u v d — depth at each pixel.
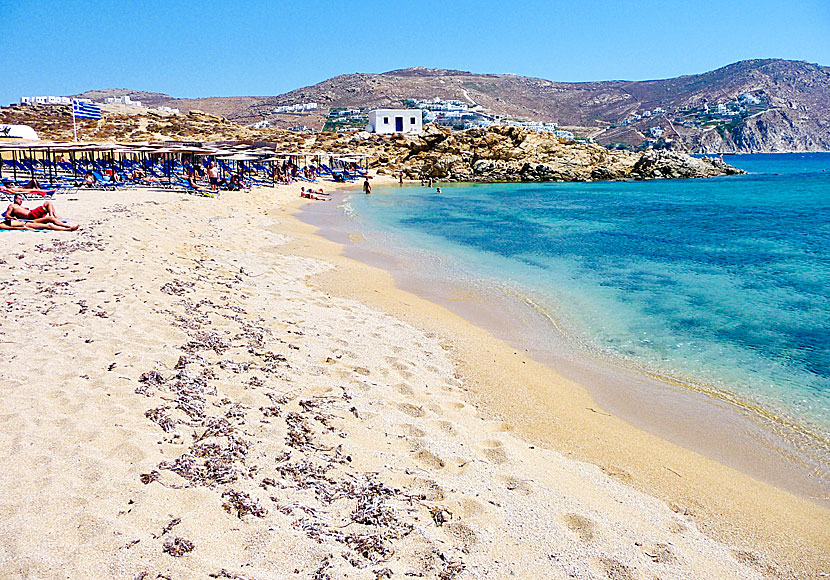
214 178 35.12
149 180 33.34
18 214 15.75
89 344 7.79
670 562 4.77
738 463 6.93
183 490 4.62
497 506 5.28
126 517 4.14
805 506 6.05
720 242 23.75
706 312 13.19
